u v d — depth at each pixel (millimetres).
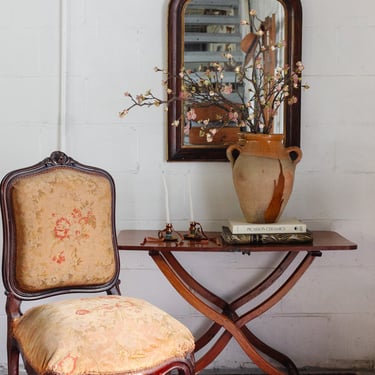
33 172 2104
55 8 2592
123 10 2602
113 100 2633
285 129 2602
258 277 2721
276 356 2646
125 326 1831
